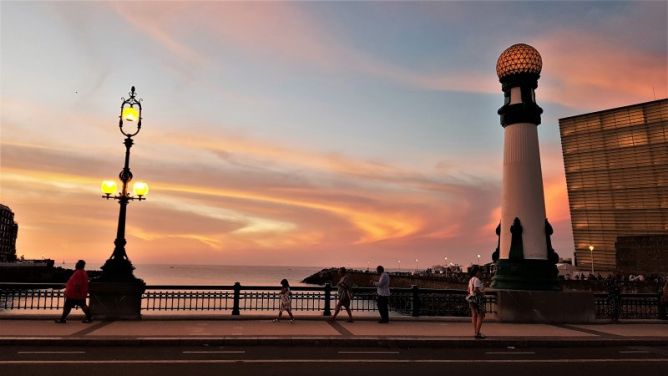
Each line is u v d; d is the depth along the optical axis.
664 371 11.09
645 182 108.31
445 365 11.30
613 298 20.94
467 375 10.28
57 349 12.44
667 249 91.56
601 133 114.56
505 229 21.19
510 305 18.81
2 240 152.38
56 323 15.93
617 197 112.75
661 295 21.20
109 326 15.45
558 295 18.95
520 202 20.89
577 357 12.76
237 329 15.16
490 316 19.33
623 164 111.62
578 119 118.38
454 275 99.56
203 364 10.80
